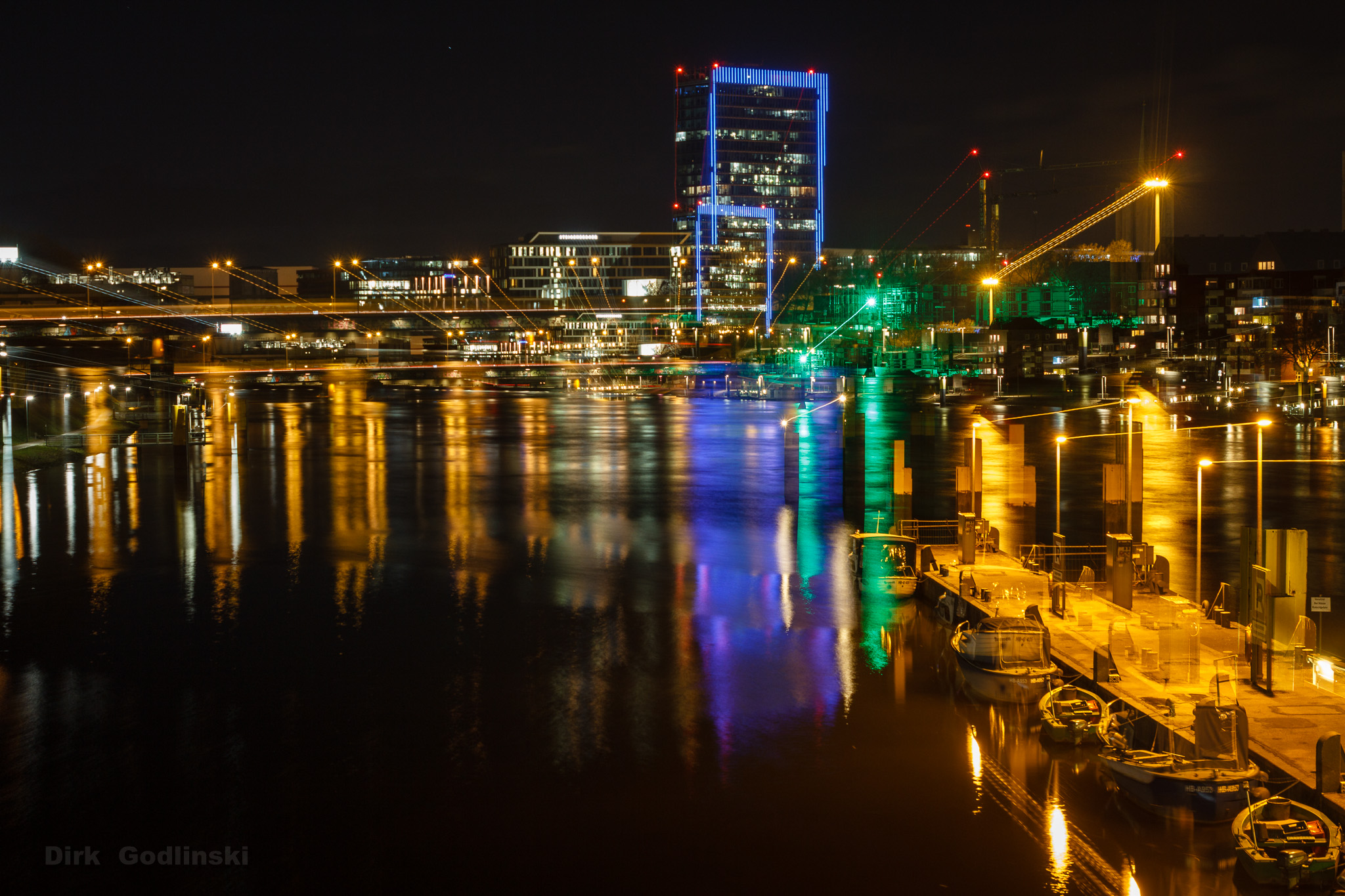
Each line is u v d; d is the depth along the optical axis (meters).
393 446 102.88
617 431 120.81
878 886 21.06
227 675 32.75
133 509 63.66
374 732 28.33
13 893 21.03
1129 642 29.22
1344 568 45.31
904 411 136.25
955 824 23.27
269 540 54.22
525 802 24.50
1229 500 63.94
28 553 50.59
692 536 55.72
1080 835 22.72
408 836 23.06
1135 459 37.81
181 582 44.94
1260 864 19.95
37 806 24.36
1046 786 24.89
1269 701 25.09
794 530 57.28
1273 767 21.92
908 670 33.03
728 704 30.23
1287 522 56.47
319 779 25.64
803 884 21.25
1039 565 41.72
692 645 35.91
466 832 23.20
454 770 26.08
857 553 44.53
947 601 37.66
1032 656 30.28
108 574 46.22
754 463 88.88
